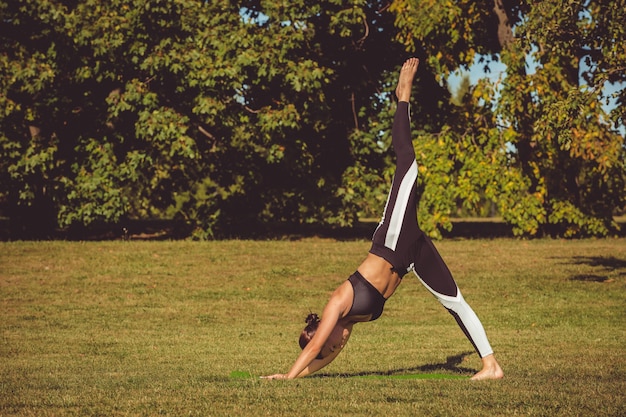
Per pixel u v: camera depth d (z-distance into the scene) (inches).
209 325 561.0
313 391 250.1
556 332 510.9
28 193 941.2
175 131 919.7
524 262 817.5
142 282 727.7
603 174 970.1
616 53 630.5
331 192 1032.2
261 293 687.1
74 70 956.0
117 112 917.2
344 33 963.3
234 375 322.0
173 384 281.7
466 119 1001.5
